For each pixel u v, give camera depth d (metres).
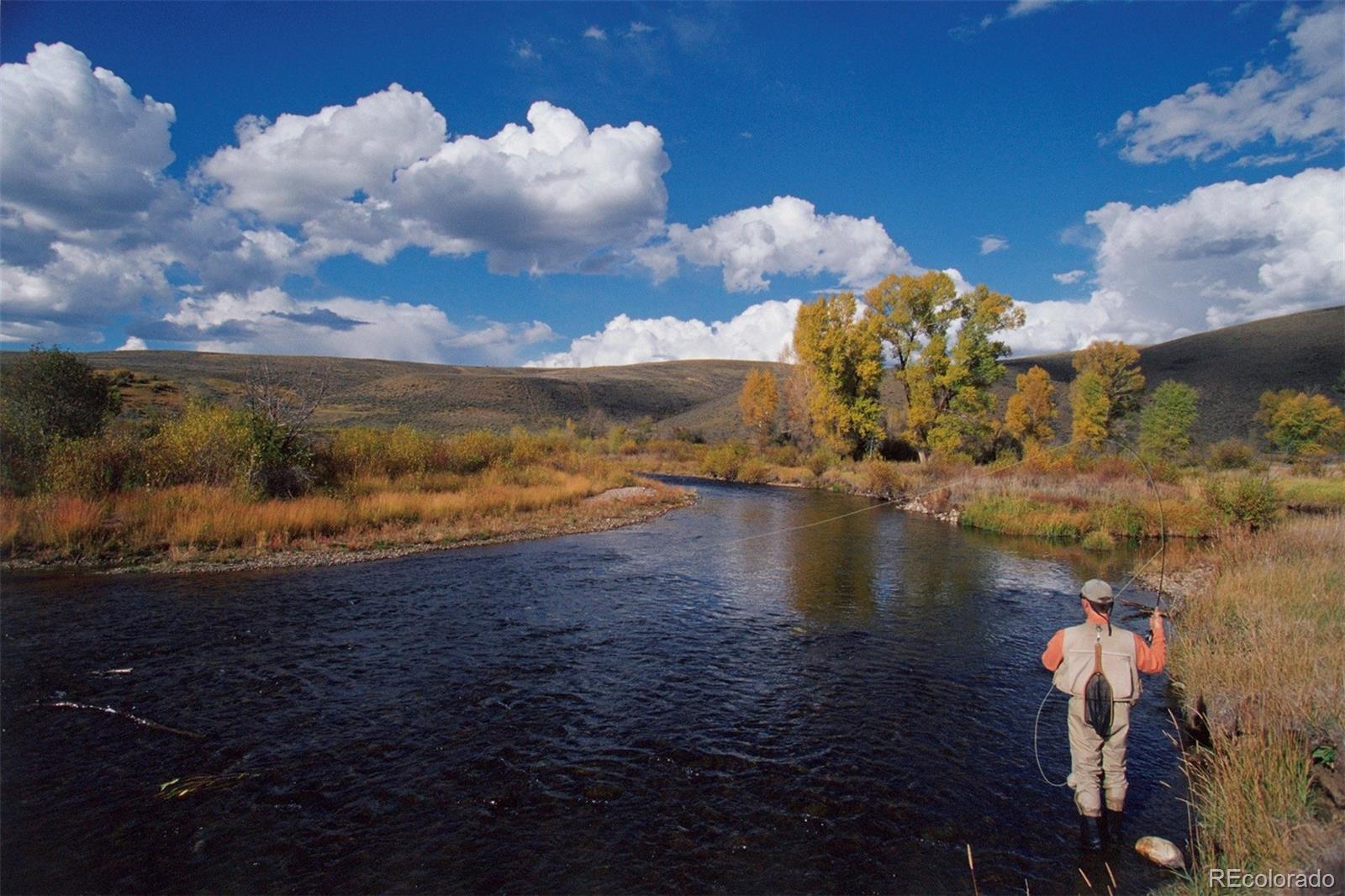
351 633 10.35
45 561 14.32
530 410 112.06
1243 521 20.45
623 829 5.37
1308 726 5.30
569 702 7.92
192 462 19.73
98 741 6.64
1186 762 6.46
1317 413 54.34
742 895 4.57
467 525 20.64
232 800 5.66
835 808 5.71
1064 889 4.62
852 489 38.88
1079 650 5.46
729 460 48.91
